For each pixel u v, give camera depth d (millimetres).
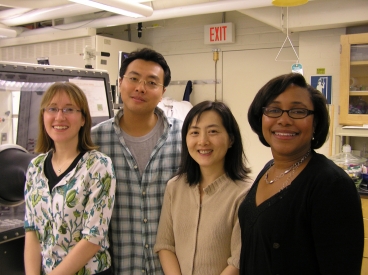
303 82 1183
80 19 4637
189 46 4781
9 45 5027
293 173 1188
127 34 5191
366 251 2744
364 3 3102
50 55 4645
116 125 1729
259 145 4441
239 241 1411
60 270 1380
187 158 1594
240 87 4500
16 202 1882
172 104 4270
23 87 2074
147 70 1674
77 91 1522
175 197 1600
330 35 3469
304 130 1155
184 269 1510
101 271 1508
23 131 2111
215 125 1505
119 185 1677
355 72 3234
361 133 3174
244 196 1457
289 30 3553
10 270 1812
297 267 1107
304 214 1095
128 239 1679
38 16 4230
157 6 3896
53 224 1459
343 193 1051
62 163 1519
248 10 3562
